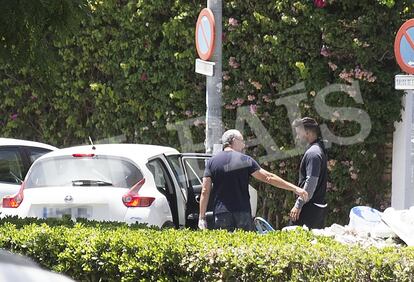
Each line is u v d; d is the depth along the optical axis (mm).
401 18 46938
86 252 27281
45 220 31266
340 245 25562
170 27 51969
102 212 34844
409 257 23531
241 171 32594
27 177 36906
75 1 33719
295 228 29328
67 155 36531
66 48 56500
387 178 48969
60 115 58250
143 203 34781
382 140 48000
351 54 47062
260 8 48812
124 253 26734
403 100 47688
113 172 35750
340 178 48250
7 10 32312
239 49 49969
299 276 23859
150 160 36438
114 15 54500
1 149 42125
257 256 24516
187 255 25641
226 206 32531
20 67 35156
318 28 47344
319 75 47812
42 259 27906
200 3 51469
